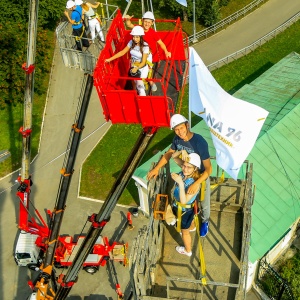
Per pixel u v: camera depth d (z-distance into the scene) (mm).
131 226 35031
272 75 41656
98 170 39375
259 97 39000
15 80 42531
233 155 13008
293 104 36844
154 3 56000
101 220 18469
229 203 14523
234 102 12758
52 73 47625
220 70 48312
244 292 11594
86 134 42125
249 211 13625
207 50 51250
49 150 41312
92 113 43781
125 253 32375
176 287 12680
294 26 53406
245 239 12812
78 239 32844
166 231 13953
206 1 51469
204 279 11453
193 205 12281
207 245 13656
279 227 30109
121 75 16906
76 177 38938
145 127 15641
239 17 54906
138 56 15062
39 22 46219
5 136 41688
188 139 12078
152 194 13258
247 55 49781
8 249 34406
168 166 15055
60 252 31750
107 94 14992
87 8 20531
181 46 17188
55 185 38750
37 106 44750
